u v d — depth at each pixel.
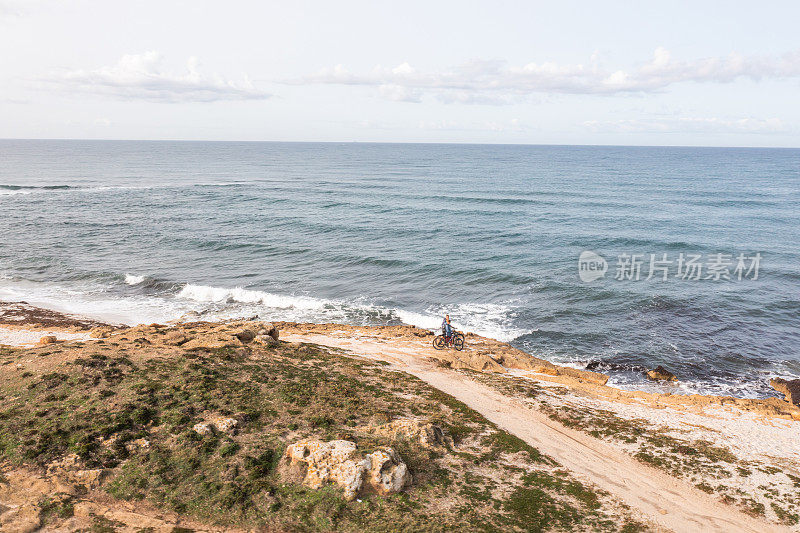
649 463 17.28
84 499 12.91
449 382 23.78
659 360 29.94
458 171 155.88
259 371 21.17
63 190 100.19
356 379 22.17
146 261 50.22
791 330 34.03
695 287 42.19
